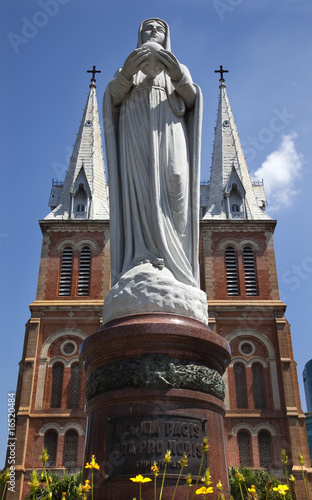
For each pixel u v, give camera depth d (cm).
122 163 654
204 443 416
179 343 508
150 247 604
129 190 639
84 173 5103
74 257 4581
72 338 4256
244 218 4803
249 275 4516
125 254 616
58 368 4172
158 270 574
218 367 541
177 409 481
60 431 3888
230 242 4619
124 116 671
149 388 484
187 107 686
